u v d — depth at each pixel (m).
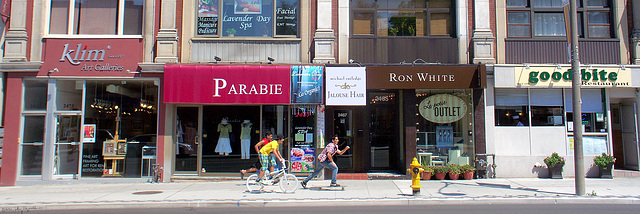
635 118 12.40
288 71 11.63
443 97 12.43
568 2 9.84
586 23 12.42
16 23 12.03
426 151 12.30
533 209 8.09
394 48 12.27
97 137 12.21
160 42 12.08
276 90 11.58
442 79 11.62
